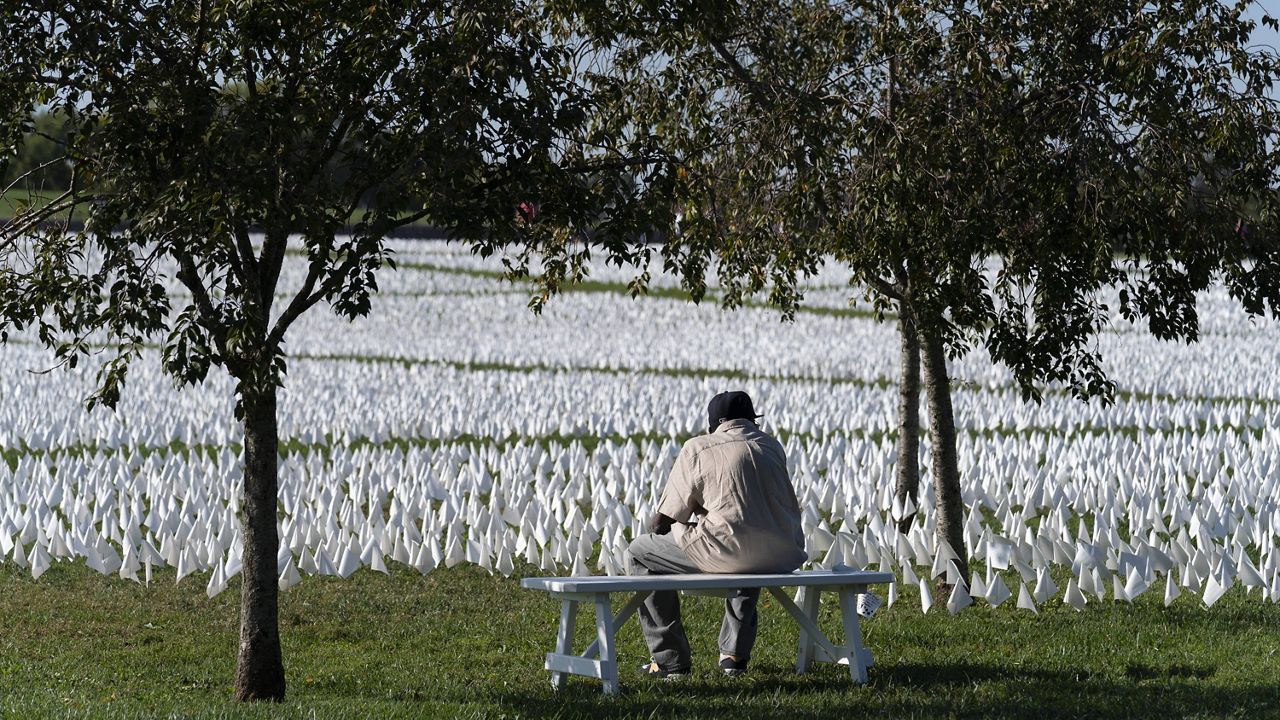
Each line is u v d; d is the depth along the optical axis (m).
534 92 9.21
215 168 8.64
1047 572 13.80
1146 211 11.45
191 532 17.19
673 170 10.18
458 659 12.44
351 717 9.66
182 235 8.46
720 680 11.28
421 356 54.78
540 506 18.34
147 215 8.48
